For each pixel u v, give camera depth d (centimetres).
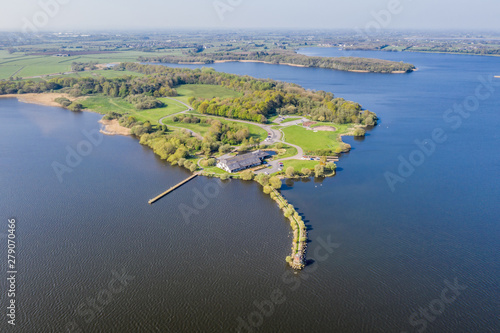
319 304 13262
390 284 14262
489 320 12606
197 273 14888
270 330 12156
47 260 15675
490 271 15038
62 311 12975
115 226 18362
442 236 17525
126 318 12681
